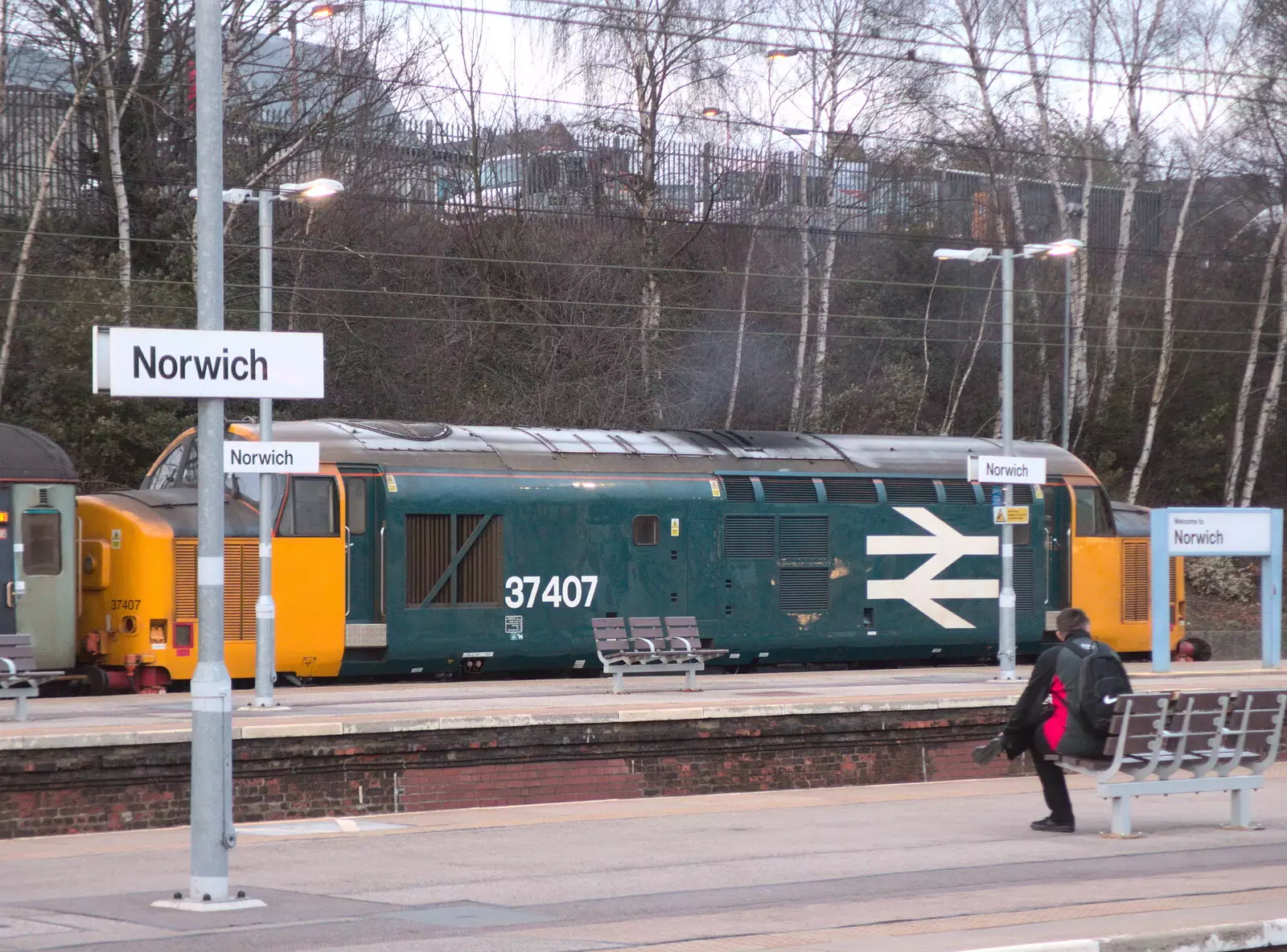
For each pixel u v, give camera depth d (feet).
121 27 346.54
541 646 228.43
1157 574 246.68
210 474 92.17
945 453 267.18
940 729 172.14
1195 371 471.62
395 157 402.31
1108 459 440.04
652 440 248.73
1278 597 255.91
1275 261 448.65
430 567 220.84
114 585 205.36
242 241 369.91
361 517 217.15
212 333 92.22
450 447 227.40
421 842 117.08
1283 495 487.61
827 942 79.25
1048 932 82.02
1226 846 116.98
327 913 87.81
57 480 200.23
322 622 211.82
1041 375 445.37
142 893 94.48
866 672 241.35
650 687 208.33
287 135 376.48
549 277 399.24
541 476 230.68
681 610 239.30
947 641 260.01
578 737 149.89
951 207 456.86
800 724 162.71
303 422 224.74
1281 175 430.61
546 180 417.90
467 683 216.74
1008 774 175.63
